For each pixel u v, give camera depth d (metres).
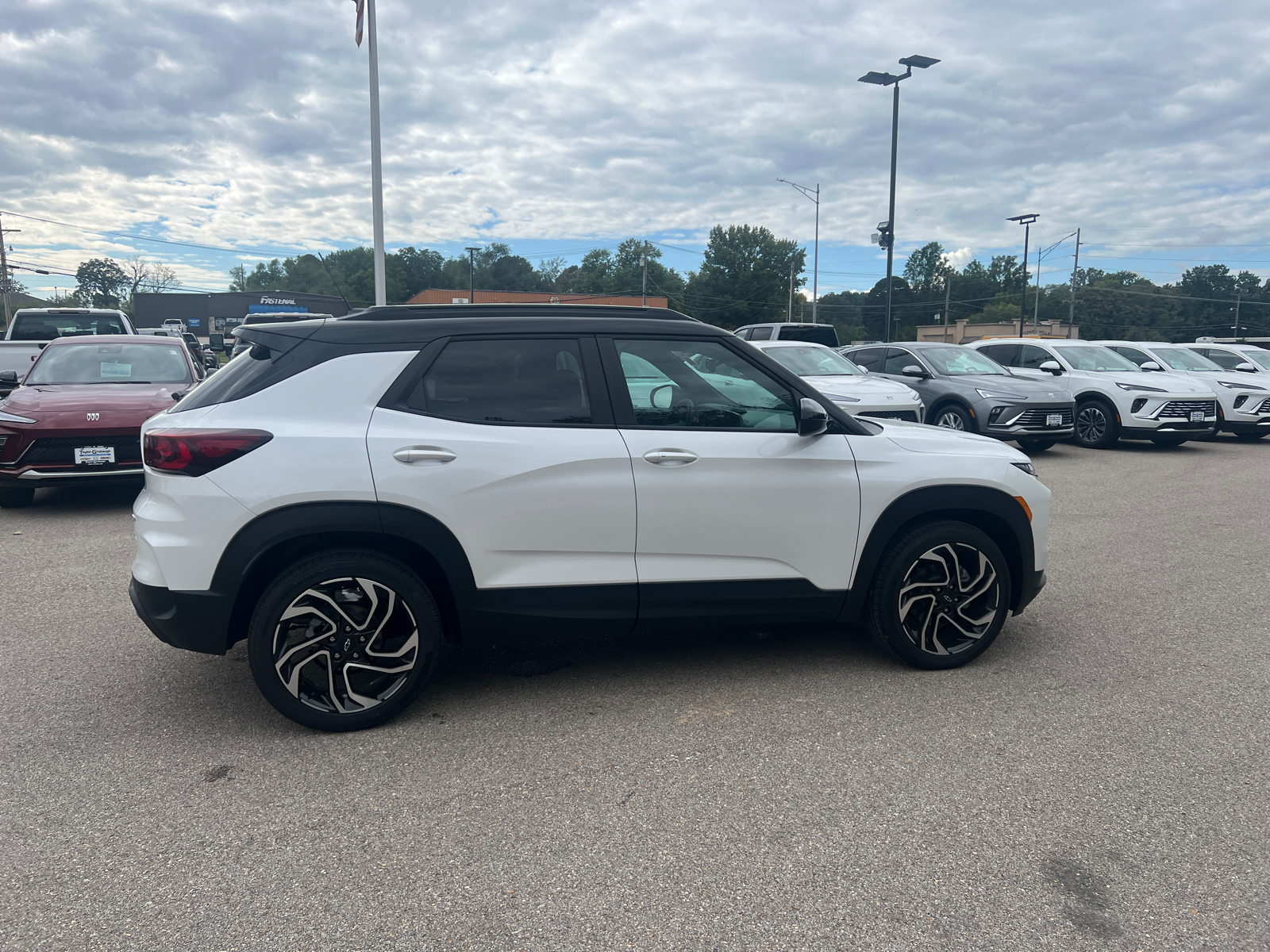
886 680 3.77
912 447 3.79
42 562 5.73
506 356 3.38
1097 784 2.85
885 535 3.69
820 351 11.81
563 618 3.39
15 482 6.93
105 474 7.03
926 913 2.19
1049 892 2.28
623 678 3.79
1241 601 5.01
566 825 2.60
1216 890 2.28
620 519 3.37
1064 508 8.02
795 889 2.29
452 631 3.47
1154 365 14.41
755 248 93.62
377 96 16.92
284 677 3.13
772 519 3.54
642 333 3.52
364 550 3.18
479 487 3.21
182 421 3.13
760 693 3.62
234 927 2.13
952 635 3.93
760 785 2.84
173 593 3.06
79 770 2.94
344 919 2.16
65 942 2.06
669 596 3.48
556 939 2.09
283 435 3.09
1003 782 2.86
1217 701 3.54
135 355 8.89
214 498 3.03
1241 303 112.25
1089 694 3.61
